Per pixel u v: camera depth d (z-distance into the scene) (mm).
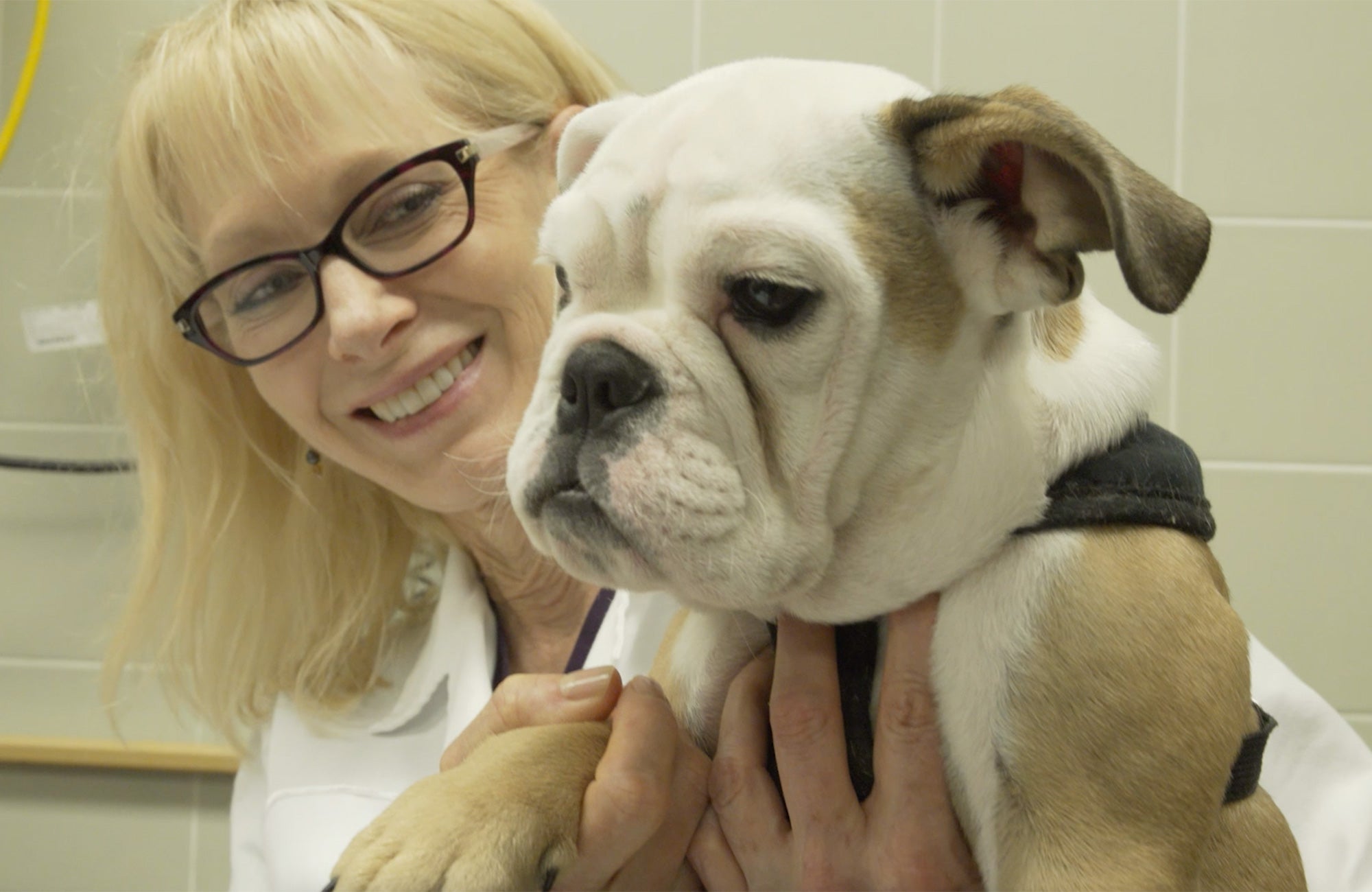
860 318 864
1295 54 1983
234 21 1348
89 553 2135
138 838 2107
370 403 1361
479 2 1482
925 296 896
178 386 1586
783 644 1066
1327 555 2002
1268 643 2008
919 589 959
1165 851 856
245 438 1630
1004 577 928
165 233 1423
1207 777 871
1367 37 1973
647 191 896
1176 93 1996
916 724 971
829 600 971
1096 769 875
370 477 1469
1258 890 1012
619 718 1055
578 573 917
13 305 2119
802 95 926
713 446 871
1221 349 2004
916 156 897
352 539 1646
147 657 2055
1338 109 1982
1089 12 1997
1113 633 886
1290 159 1988
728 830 1085
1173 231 812
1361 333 1992
